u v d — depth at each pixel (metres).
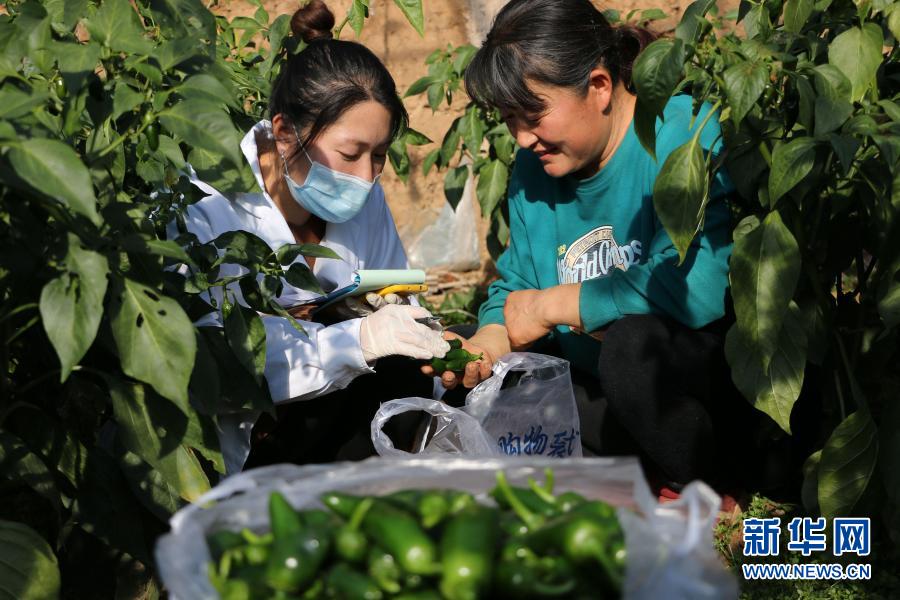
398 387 2.72
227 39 3.82
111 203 1.96
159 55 1.88
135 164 2.40
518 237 3.06
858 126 2.16
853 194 2.50
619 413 2.62
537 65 2.48
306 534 1.27
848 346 2.69
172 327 1.83
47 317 1.70
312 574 1.26
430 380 2.79
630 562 1.23
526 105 2.53
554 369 2.62
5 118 1.66
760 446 2.77
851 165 2.29
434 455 2.23
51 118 1.87
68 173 1.57
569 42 2.49
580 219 2.87
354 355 2.46
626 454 2.88
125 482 2.24
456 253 4.77
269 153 2.69
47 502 2.70
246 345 2.20
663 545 1.24
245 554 1.33
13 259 1.86
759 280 2.23
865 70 2.30
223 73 2.04
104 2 1.93
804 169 2.11
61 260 1.80
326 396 2.62
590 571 1.25
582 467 1.39
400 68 4.75
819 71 2.22
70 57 1.78
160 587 2.34
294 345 2.47
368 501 1.32
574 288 2.71
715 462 2.67
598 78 2.58
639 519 1.30
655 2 4.54
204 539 1.33
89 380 2.31
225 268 2.52
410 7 2.83
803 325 2.41
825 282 2.61
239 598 1.23
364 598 1.23
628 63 2.64
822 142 2.15
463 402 2.97
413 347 2.44
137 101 1.80
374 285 2.68
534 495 1.39
